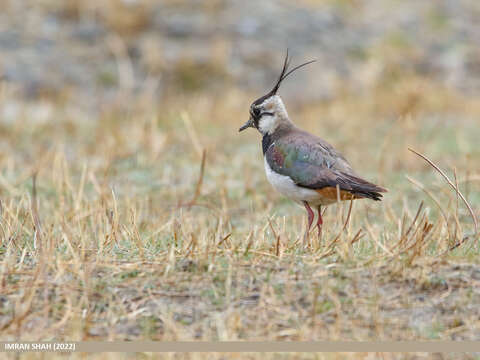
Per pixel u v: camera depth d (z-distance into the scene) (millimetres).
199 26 65750
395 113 55219
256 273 21656
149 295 20750
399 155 44250
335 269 21641
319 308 19984
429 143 47469
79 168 41656
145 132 46062
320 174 24938
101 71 59312
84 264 21875
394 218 29312
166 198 36750
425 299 20422
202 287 21094
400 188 38125
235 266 22016
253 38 65312
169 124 50438
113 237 25141
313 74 61281
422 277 20969
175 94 57875
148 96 55688
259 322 19531
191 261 22453
